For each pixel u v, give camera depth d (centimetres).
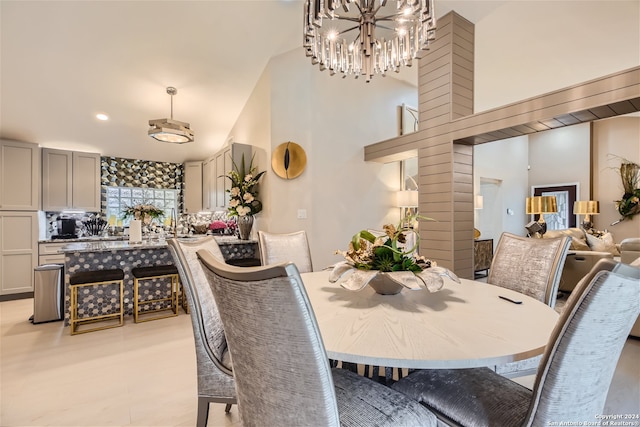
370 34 205
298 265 249
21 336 290
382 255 148
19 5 274
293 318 71
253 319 77
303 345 73
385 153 424
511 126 292
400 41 230
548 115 269
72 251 308
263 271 70
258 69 398
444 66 350
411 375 131
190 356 249
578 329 79
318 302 139
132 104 415
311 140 409
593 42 367
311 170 407
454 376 127
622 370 220
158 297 374
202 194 581
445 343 95
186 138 388
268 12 324
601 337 82
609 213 693
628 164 662
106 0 282
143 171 574
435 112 361
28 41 306
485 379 124
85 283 298
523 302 139
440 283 136
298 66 403
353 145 450
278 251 246
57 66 340
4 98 363
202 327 144
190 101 429
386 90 492
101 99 398
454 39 344
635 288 76
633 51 383
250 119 436
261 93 406
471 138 333
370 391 113
